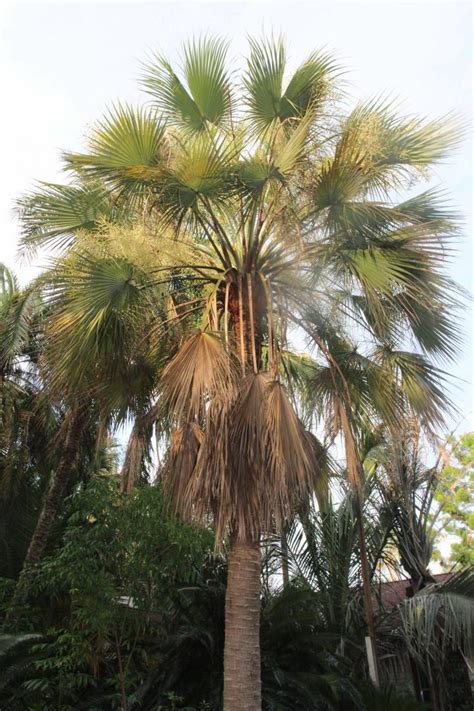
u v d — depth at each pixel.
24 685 6.66
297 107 6.75
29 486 11.09
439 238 6.27
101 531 6.82
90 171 6.10
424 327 6.81
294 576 10.34
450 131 6.34
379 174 6.27
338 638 8.48
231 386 5.21
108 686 7.71
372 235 6.20
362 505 9.73
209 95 7.02
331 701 7.40
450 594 8.37
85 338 6.29
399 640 10.14
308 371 7.68
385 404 6.96
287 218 6.01
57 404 9.80
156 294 6.86
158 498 6.98
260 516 4.92
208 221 6.30
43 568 7.00
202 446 5.10
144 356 7.21
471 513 15.57
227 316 5.79
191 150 5.59
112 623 6.98
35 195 7.58
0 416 10.56
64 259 6.46
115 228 6.07
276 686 7.38
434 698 9.34
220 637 7.53
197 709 7.05
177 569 7.17
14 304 10.16
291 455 5.03
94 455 11.57
